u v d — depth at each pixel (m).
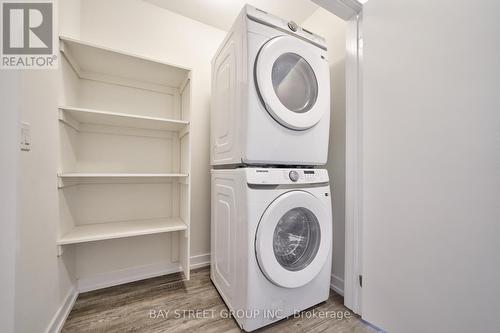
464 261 0.79
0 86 0.70
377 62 1.09
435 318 0.86
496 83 0.71
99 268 1.45
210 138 1.68
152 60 1.33
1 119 0.70
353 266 1.22
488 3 0.73
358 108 1.24
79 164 1.41
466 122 0.78
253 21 1.04
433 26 0.88
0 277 0.68
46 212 0.95
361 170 1.21
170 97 1.72
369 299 1.12
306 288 1.15
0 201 0.69
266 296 1.02
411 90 0.95
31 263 0.81
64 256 1.17
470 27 0.77
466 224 0.78
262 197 1.01
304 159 1.18
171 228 1.39
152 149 1.64
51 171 1.01
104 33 1.47
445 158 0.84
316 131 1.22
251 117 1.02
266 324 1.03
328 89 1.26
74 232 1.26
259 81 1.01
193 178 1.77
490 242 0.73
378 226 1.08
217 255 1.37
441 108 0.85
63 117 1.13
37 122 0.88
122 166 1.54
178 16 1.73
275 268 1.01
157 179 1.66
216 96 1.43
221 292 1.29
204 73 1.83
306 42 1.19
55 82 1.06
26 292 0.78
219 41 1.89
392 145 1.03
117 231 1.29
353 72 1.26
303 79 1.26
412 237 0.95
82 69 1.42
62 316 1.09
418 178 0.93
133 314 1.17
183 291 1.39
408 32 0.96
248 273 0.98
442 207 0.85
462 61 0.79
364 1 1.20
